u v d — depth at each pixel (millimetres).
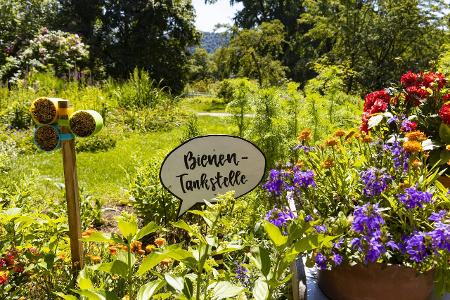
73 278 2229
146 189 3439
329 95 5301
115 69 27375
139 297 1189
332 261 1677
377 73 16719
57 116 2275
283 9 33688
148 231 1266
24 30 19141
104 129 9141
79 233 2324
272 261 1963
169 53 28359
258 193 3203
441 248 1474
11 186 3848
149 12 27750
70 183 2295
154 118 11148
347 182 2094
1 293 1982
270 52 29531
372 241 1532
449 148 2428
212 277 1962
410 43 17750
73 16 27203
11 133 8078
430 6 17406
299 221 1320
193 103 22031
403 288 1655
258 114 4074
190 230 1277
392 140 2377
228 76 30609
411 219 1730
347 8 19078
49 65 14391
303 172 1998
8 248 2307
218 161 2701
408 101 3180
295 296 1769
